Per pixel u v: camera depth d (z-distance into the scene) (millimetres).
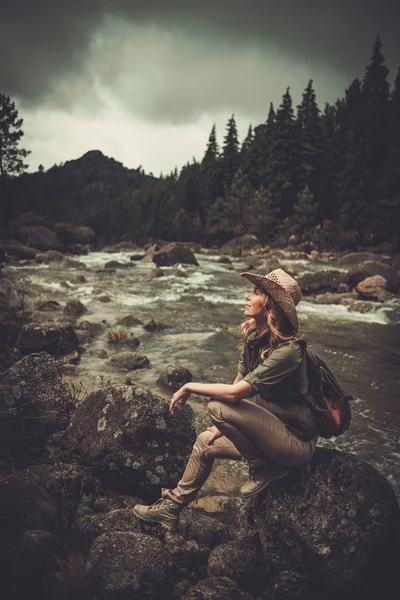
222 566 2783
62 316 9555
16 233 35406
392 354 7961
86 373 6344
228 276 19266
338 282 15508
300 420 2621
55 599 2344
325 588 2562
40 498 2980
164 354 7496
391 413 5383
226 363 7070
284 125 46531
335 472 2740
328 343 8609
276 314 2598
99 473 3488
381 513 2602
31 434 4027
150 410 3492
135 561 2525
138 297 13070
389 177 36438
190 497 2914
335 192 44125
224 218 44938
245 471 4133
